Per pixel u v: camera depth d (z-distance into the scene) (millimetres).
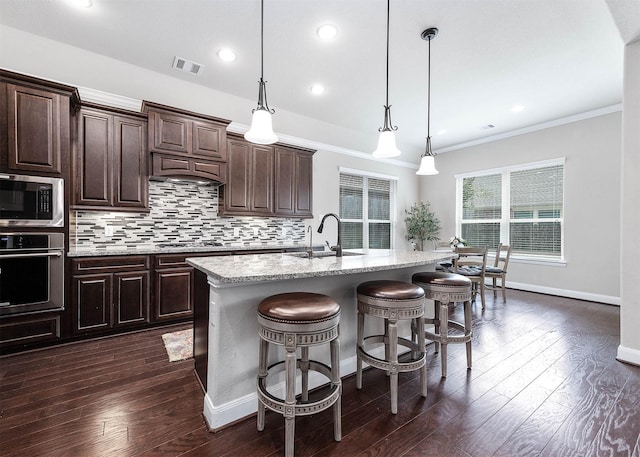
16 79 2332
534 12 2332
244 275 1381
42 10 2377
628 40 2244
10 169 2309
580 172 4336
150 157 3086
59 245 2494
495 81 3445
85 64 2936
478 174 5547
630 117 2279
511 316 3492
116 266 2754
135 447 1383
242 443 1421
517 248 5051
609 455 1349
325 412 1676
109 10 2367
